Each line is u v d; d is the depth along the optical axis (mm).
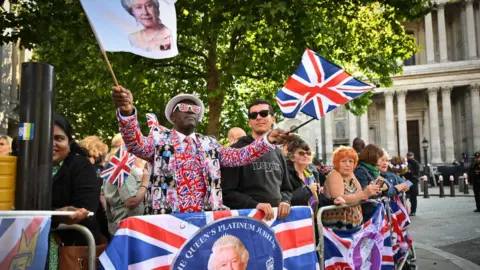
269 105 4566
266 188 4211
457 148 60406
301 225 4113
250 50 12992
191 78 14859
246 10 10805
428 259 8289
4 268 2566
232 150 3895
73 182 3490
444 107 56688
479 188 17266
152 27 3277
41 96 2934
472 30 55906
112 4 3152
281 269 3852
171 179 3539
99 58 12586
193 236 3256
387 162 7516
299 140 5555
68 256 3020
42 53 15305
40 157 2896
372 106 61688
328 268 5148
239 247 3523
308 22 11219
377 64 15211
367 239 5578
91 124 21500
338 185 5449
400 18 12617
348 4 13016
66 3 9242
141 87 15547
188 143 3717
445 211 18109
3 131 20594
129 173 5535
